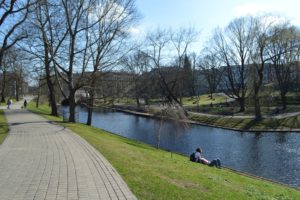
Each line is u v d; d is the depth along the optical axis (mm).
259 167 26750
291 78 76438
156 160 14469
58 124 27547
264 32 59938
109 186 8797
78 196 7934
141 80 70812
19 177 9664
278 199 12523
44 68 35000
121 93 37875
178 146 36219
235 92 67125
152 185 9070
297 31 60906
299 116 52188
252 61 60531
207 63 89875
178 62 67188
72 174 10094
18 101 91062
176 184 9742
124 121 60219
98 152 14031
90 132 24469
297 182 22312
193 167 15883
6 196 7871
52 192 8227
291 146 35562
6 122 28688
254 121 53125
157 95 81438
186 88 93562
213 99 93188
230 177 16188
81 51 32656
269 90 72000
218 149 34656
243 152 32875
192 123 58531
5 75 81750
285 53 62344
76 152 13992
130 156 13953
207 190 9688
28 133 20984
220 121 56938
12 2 23984
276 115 56125
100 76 33938
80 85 32719
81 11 31812
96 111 83750
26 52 32812
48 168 10883
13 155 13203
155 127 44531
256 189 13633
